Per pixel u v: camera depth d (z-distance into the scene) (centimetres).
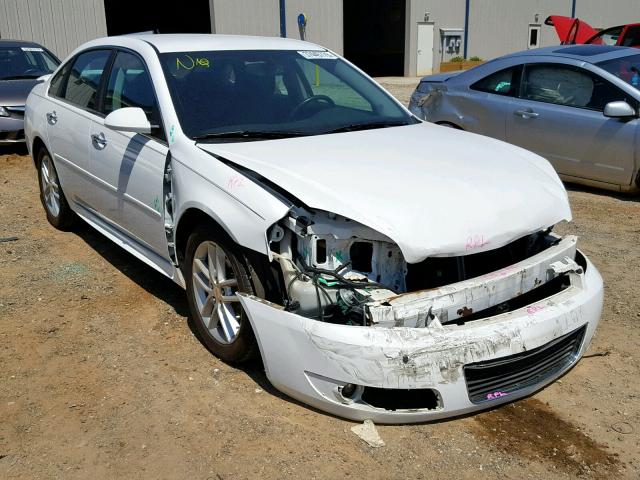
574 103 714
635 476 283
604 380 356
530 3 3155
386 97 482
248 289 331
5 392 343
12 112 912
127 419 320
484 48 3041
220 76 427
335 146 375
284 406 328
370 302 291
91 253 542
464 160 366
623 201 692
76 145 499
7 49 1059
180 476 281
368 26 3578
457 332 290
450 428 312
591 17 3434
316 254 306
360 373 286
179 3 3422
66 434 309
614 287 474
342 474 281
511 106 760
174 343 392
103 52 500
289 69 455
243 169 343
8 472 284
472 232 306
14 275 495
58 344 392
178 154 376
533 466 288
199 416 321
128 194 429
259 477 280
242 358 351
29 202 696
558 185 368
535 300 357
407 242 293
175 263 395
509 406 332
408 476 281
